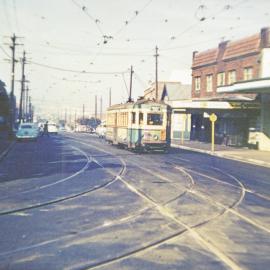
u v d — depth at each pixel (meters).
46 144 41.34
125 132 32.44
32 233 8.48
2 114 63.53
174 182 15.98
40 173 18.17
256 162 26.42
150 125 30.06
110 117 39.44
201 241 8.06
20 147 36.34
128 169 19.98
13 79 49.50
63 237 8.22
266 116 35.81
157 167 21.17
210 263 6.81
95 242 7.91
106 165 21.72
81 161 23.80
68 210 10.69
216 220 9.81
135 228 8.95
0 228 8.85
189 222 9.55
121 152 31.17
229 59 42.84
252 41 38.94
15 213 10.31
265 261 6.99
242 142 40.00
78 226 9.07
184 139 55.25
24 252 7.26
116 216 10.05
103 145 40.03
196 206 11.42
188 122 55.09
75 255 7.13
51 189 13.94
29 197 12.47
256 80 29.86
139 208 11.00
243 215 10.45
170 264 6.73
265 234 8.69
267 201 12.52
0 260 6.83
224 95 44.06
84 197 12.52
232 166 23.25
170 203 11.77
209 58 47.34
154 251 7.41
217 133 45.25
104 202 11.77
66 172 18.58
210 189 14.49
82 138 58.31
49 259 6.91
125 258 7.02
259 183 16.52
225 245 7.84
